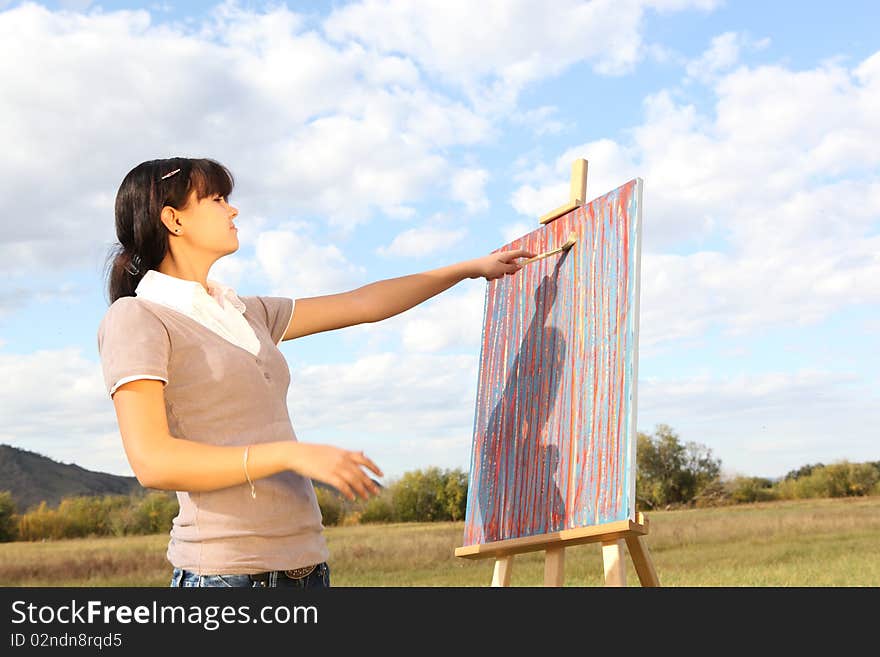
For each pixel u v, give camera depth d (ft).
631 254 5.90
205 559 4.58
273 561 4.64
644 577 6.04
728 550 28.55
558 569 6.24
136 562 34.12
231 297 5.24
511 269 7.29
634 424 5.58
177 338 4.68
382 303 6.39
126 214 5.05
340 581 27.35
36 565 33.09
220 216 5.10
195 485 4.23
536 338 7.04
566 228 6.86
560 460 6.35
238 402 4.76
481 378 7.90
